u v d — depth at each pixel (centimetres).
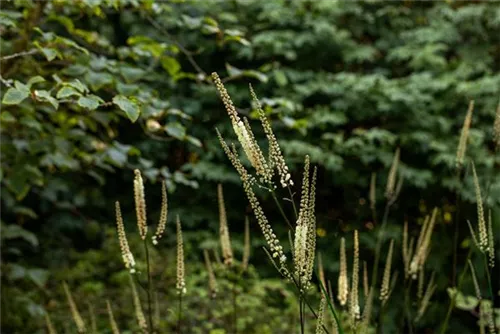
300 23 561
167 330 376
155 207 555
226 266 202
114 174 558
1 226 339
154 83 519
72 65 216
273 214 547
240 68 566
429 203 528
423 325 435
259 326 404
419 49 551
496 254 452
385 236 486
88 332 355
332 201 554
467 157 492
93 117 263
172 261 478
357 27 593
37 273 330
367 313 183
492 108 511
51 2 250
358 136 554
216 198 548
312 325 411
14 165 262
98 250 509
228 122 534
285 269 126
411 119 518
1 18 203
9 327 337
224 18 522
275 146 123
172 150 575
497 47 592
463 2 619
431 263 460
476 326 431
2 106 247
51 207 498
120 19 521
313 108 558
